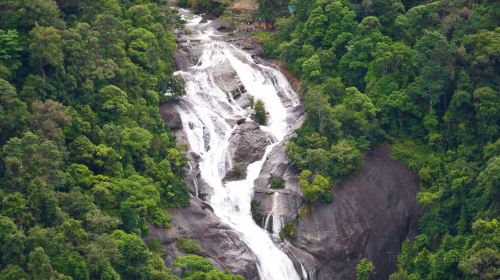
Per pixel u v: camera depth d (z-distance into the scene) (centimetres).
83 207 12512
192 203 14150
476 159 14762
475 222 13600
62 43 14050
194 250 13500
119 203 13175
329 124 14975
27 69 13825
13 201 12075
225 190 14588
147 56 15438
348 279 14125
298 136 15062
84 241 12112
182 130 15262
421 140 15388
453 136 15162
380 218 14600
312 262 14012
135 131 14112
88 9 15338
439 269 13562
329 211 14412
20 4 14025
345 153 14788
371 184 14838
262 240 14075
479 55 15250
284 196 14450
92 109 14162
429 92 15288
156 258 12781
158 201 13612
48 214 12200
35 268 11388
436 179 14875
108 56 14788
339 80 15775
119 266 12312
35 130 13050
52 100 13500
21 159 12444
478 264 13125
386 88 15550
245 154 15012
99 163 13438
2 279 11338
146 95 15050
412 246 14412
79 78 14138
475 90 14988
